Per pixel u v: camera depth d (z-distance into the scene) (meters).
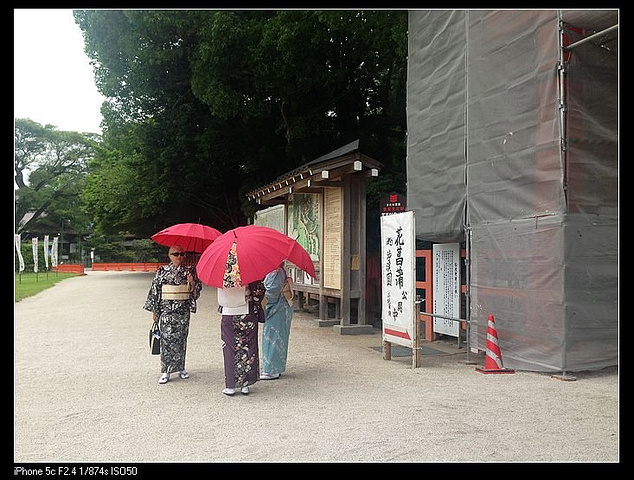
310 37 15.52
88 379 7.22
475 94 8.48
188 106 21.02
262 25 16.12
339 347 9.55
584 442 4.72
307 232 13.21
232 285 6.16
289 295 7.26
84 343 10.04
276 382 7.00
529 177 7.49
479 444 4.68
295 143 19.30
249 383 6.38
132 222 31.75
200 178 23.83
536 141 7.40
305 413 5.62
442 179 9.41
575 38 7.17
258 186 22.44
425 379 7.12
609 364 7.18
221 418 5.48
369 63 18.53
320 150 19.81
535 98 7.42
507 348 7.74
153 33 18.12
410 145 10.37
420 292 10.95
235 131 20.34
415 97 10.27
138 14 17.38
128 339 10.45
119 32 18.62
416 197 10.14
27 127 55.88
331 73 17.56
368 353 9.01
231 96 17.02
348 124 20.23
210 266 6.16
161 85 20.84
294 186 12.21
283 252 6.25
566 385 6.68
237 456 4.47
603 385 6.67
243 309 6.36
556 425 5.16
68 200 57.28
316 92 18.36
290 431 5.06
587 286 7.05
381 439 4.82
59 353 9.07
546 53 7.27
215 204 27.39
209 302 18.05
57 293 22.61
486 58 8.28
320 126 18.97
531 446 4.63
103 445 4.75
